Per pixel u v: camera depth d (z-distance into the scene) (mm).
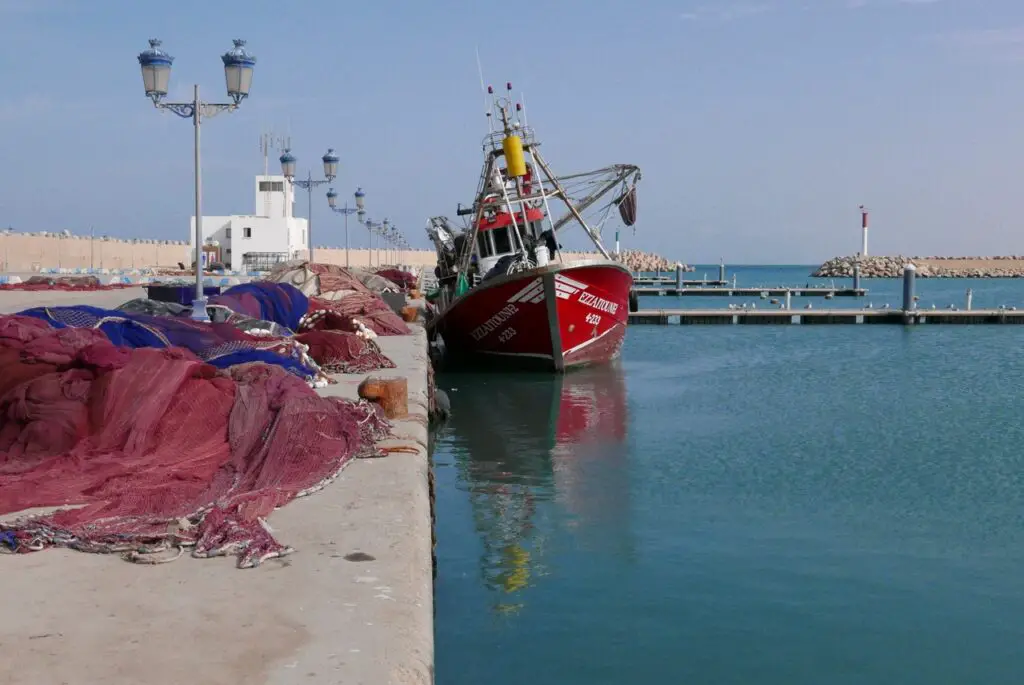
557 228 27047
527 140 25484
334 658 3875
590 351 26281
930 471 14000
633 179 26203
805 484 13164
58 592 4590
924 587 9016
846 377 26094
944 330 43625
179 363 7867
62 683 3598
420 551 5344
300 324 15781
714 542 10375
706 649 7594
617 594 8781
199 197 15133
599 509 11812
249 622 4250
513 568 9508
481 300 24531
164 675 3688
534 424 18375
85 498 6184
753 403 21219
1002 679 7121
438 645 7641
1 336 7852
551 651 7543
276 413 7750
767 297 79250
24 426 7312
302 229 76625
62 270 48688
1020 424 18281
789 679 7094
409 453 7812
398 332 19812
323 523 5824
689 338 39844
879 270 168875
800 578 9242
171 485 6398
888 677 7137
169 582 4758
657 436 17031
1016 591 8922
